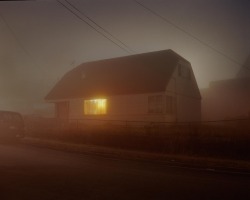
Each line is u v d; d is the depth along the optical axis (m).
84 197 7.39
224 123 28.61
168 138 18.33
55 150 16.69
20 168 10.98
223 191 8.09
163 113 24.64
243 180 9.66
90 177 9.68
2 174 9.89
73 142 21.70
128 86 26.94
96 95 27.91
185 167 12.15
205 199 7.30
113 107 27.11
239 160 15.25
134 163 12.93
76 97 29.36
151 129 20.45
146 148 18.72
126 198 7.33
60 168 11.16
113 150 17.55
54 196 7.46
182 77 28.84
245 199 7.36
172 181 9.27
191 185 8.75
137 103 25.92
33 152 15.43
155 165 12.48
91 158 14.06
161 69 27.41
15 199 7.16
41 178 9.41
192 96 30.69
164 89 24.69
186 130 19.44
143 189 8.22
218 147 16.59
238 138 16.45
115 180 9.29
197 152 17.02
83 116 28.91
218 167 12.57
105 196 7.50
